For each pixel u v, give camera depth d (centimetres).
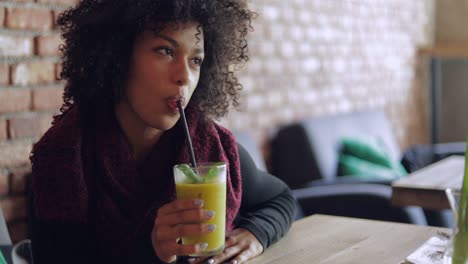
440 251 125
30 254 126
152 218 127
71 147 130
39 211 129
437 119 524
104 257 129
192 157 120
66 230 128
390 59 465
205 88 145
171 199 133
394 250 130
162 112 125
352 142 346
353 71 414
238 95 159
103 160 131
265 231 136
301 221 159
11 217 198
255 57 316
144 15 121
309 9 362
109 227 129
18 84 199
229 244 129
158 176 136
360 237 141
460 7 532
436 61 521
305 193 270
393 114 471
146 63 124
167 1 120
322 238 142
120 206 131
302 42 357
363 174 335
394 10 470
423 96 523
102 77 132
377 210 264
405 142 491
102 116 134
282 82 340
